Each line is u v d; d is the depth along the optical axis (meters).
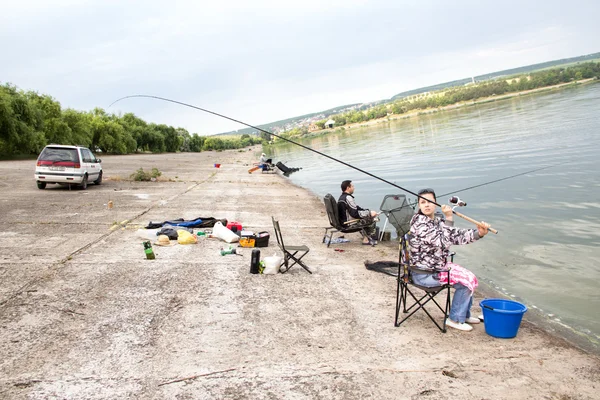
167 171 35.50
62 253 8.65
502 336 4.97
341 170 32.97
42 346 4.76
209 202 16.64
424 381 4.04
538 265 7.97
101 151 82.12
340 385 3.97
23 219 12.25
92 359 4.46
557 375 4.17
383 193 19.14
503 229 10.62
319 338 4.96
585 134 29.05
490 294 6.77
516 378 4.11
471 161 25.77
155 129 121.12
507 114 69.62
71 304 5.98
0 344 4.80
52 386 3.95
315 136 174.38
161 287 6.71
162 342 4.85
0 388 3.92
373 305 6.04
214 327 5.27
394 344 4.81
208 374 4.16
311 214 14.47
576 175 16.50
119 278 7.12
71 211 13.73
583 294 6.57
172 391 3.88
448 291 5.11
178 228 10.55
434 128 73.75
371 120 192.62
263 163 36.06
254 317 5.59
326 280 7.21
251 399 3.75
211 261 8.23
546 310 6.09
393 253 9.21
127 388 3.92
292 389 3.90
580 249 8.59
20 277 7.13
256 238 9.49
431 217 5.26
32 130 50.19
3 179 23.83
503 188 16.16
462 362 4.40
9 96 48.25
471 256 8.83
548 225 10.51
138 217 12.77
